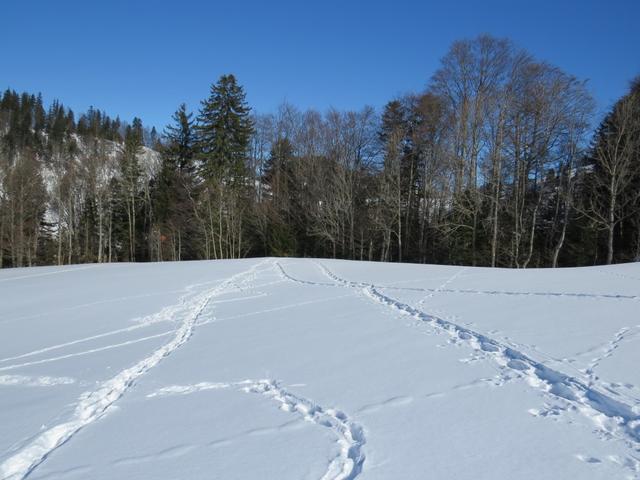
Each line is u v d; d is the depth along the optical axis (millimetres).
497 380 4516
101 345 6945
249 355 5918
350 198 32938
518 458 3010
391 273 14805
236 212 35312
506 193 28609
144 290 12984
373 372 4930
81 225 40844
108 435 3631
